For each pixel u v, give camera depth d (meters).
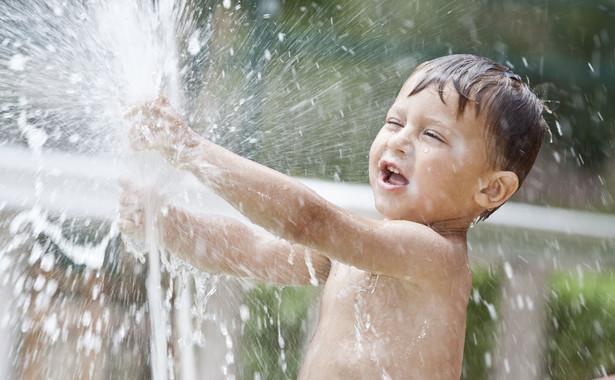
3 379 3.16
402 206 2.50
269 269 2.70
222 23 5.56
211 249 2.63
